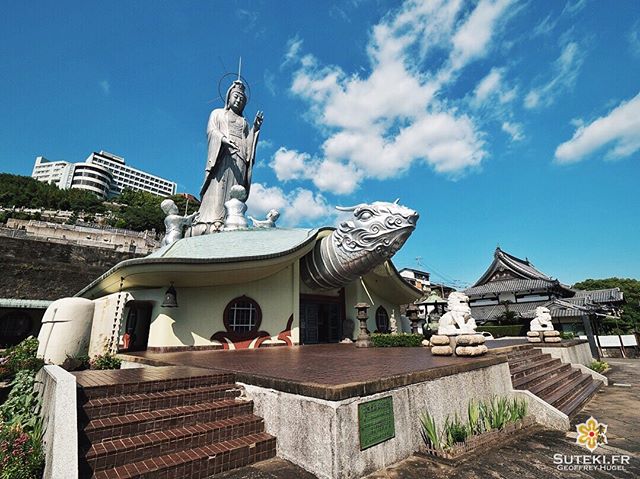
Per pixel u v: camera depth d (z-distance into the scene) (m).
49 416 4.72
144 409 5.17
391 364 7.18
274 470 4.57
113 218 67.31
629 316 32.19
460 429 5.50
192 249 14.69
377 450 4.61
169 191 137.50
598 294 32.31
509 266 34.53
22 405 6.04
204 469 4.41
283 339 15.64
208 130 21.52
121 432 4.57
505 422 6.41
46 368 6.09
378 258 14.78
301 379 5.35
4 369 8.11
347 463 4.23
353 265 15.22
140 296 14.25
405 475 4.47
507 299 33.03
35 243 32.06
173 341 13.46
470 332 8.70
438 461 4.87
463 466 4.81
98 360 10.62
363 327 15.24
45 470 3.93
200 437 4.81
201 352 12.52
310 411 4.65
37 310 20.55
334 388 4.39
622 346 26.33
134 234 53.06
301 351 12.35
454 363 6.86
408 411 5.20
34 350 9.55
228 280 14.73
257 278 15.52
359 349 13.15
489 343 14.62
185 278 13.64
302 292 17.50
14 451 4.17
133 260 12.63
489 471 4.74
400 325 23.47
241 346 14.71
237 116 22.31
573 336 22.67
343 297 19.39
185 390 5.85
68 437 3.97
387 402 4.93
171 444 4.57
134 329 14.30
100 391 5.14
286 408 5.11
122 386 5.34
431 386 5.75
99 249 35.34
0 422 5.17
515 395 7.64
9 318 19.77
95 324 11.24
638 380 13.97
